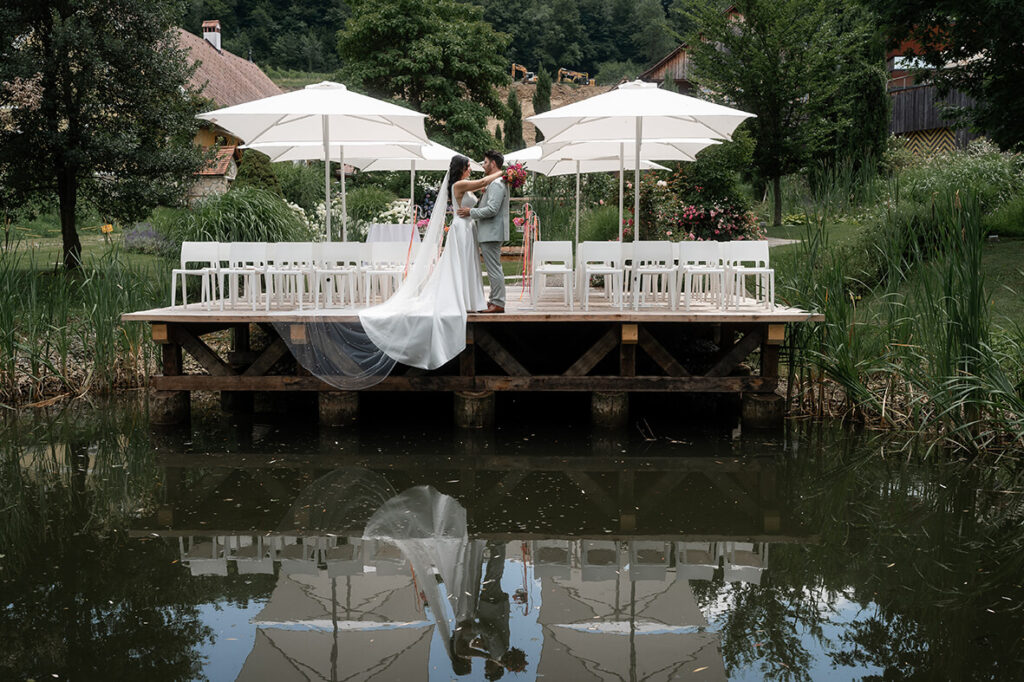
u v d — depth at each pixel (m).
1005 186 13.86
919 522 5.21
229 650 3.56
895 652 3.53
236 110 7.78
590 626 3.83
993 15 8.98
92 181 13.38
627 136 8.18
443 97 33.44
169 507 5.52
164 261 10.76
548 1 88.44
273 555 4.70
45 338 9.14
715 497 5.72
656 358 7.67
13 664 3.39
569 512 5.43
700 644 3.63
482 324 7.71
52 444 7.16
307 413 8.52
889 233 8.08
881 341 7.71
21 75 11.78
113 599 4.08
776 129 16.42
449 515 5.37
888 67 23.53
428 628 3.82
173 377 7.84
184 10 13.73
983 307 6.63
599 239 13.16
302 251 7.83
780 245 12.79
